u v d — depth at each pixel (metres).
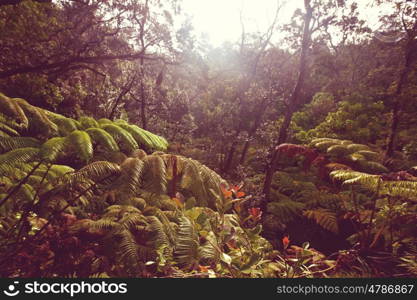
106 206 3.98
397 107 15.06
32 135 3.69
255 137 17.11
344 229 10.27
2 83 8.34
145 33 12.87
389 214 6.08
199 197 4.07
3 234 3.10
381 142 16.84
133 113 16.30
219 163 17.72
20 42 8.14
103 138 3.26
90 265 2.75
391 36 17.12
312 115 22.12
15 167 3.26
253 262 2.67
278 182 14.98
